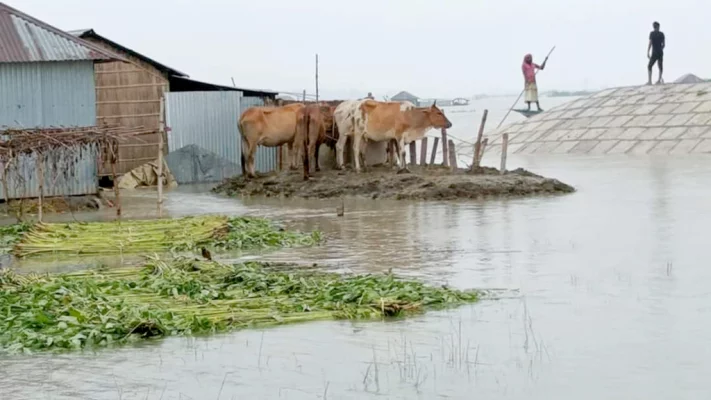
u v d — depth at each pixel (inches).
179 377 354.6
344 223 730.8
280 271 541.3
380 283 481.1
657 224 680.4
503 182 898.1
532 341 388.5
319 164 1085.8
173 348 392.2
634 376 343.3
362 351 382.0
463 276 518.3
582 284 490.0
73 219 774.5
